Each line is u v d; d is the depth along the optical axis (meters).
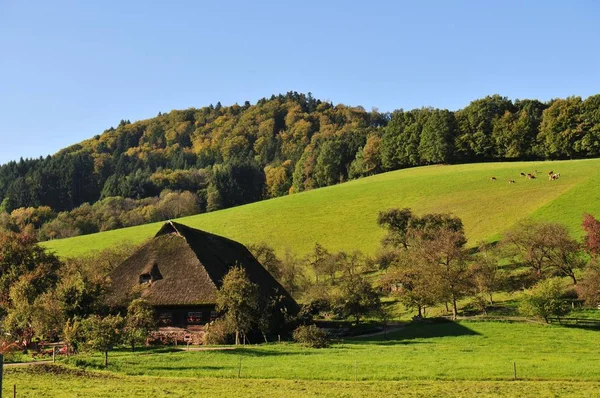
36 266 64.94
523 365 36.97
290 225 118.50
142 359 39.88
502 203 105.50
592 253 70.69
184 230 63.94
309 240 109.19
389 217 93.75
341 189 141.12
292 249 106.00
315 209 126.12
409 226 90.94
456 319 64.12
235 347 47.69
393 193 126.62
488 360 39.41
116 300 56.28
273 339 56.56
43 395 28.47
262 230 118.44
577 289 61.56
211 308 54.53
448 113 155.50
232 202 185.88
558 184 108.62
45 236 151.62
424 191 123.19
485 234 93.75
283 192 195.62
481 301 66.44
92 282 50.03
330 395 28.88
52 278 63.19
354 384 31.77
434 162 158.25
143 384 31.66
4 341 43.62
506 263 82.56
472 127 153.50
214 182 187.00
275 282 69.56
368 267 91.56
